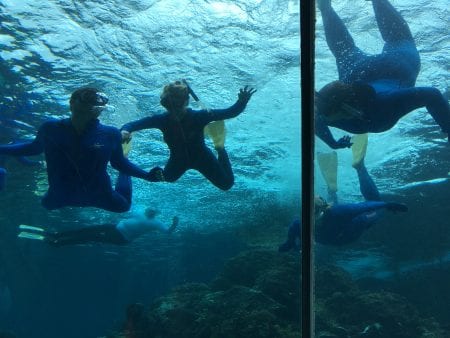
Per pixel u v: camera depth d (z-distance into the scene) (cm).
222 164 341
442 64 357
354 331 476
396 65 290
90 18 344
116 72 365
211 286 509
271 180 461
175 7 338
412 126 464
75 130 272
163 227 562
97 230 550
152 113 370
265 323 416
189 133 313
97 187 286
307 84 146
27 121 385
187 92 305
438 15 325
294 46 353
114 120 369
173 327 455
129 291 921
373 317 488
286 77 368
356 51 295
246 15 340
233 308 448
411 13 325
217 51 357
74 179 282
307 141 147
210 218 541
